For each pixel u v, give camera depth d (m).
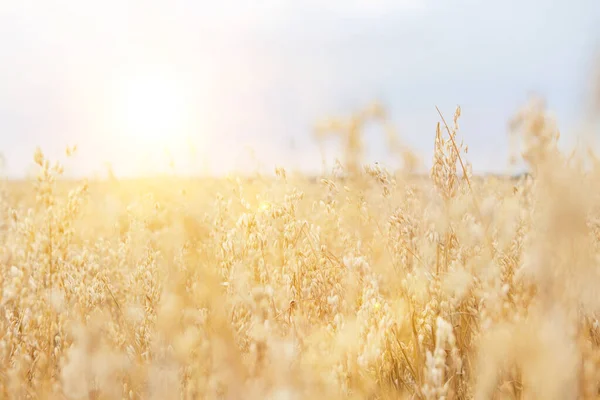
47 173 2.97
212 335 2.51
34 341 2.72
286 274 2.99
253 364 2.16
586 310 1.79
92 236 4.42
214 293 2.85
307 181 4.05
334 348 2.45
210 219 3.75
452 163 2.97
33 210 2.99
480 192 3.21
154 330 2.92
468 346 2.58
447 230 3.00
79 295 3.02
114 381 2.38
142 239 3.90
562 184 1.54
